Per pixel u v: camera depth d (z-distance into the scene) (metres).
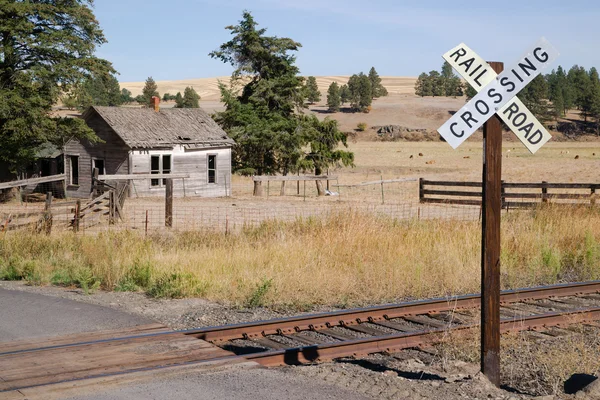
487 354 7.05
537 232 17.30
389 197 33.03
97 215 20.91
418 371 7.64
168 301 11.21
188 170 34.38
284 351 7.80
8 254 15.03
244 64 43.84
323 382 7.00
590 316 10.40
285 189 39.44
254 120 42.16
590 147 125.12
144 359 7.71
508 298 11.58
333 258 13.95
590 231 17.09
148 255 14.27
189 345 8.30
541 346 8.76
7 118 31.47
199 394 6.55
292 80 43.03
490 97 6.49
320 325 9.53
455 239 15.71
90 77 33.59
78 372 7.22
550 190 39.06
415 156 95.94
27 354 7.91
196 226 20.03
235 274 12.63
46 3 33.31
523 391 7.14
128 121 33.59
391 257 13.80
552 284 12.95
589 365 7.73
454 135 6.45
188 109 37.91
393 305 10.23
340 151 44.94
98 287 12.31
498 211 6.86
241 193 36.81
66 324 9.48
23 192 37.06
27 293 11.72
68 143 35.69
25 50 32.31
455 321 9.97
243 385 6.83
